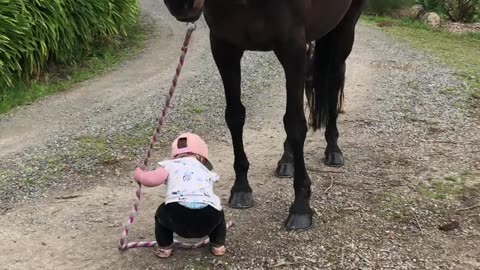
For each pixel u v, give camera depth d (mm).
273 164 4969
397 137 5613
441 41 12789
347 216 3930
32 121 6770
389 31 13891
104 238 3721
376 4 16922
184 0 2895
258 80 8297
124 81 8648
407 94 7234
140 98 7555
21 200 4355
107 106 7273
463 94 7156
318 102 4699
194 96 7430
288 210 4047
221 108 6848
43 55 8508
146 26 12836
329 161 4863
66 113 7066
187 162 3395
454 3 17000
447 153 5137
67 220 3992
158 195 4395
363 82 8031
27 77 8383
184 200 3242
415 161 4949
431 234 3701
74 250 3576
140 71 9273
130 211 4125
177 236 3641
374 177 4609
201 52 10570
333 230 3742
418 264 3357
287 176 4633
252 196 4180
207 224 3277
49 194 4465
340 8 4012
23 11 7969
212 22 3461
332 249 3516
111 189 4539
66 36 9180
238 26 3357
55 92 8094
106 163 5117
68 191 4516
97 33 10242
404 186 4414
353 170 4766
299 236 3666
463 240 3629
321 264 3355
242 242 3611
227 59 3732
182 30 12609
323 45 4598
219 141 5684
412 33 13859
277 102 7125
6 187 4602
